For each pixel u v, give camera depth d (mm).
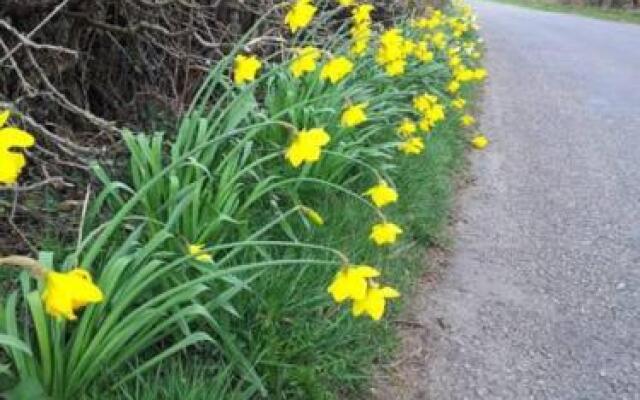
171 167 2338
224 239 2793
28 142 1523
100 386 2084
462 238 4070
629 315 3365
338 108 3799
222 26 4344
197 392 2117
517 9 23688
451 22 8516
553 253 3980
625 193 5070
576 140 6473
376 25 6453
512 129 6715
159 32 4047
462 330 3100
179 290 2092
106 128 3117
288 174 3395
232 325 2477
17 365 1897
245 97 3277
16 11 3215
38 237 2822
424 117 4602
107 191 2545
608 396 2760
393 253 3387
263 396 2268
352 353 2564
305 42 4328
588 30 16609
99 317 2043
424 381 2719
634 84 9586
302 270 2613
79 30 3662
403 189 4055
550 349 3035
